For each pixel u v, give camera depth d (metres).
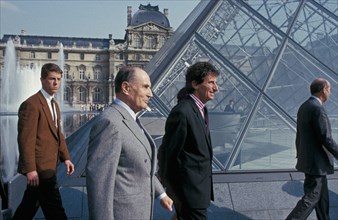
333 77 8.06
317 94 4.78
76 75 129.50
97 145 2.70
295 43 9.09
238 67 8.98
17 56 125.12
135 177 2.80
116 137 2.71
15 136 17.77
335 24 9.81
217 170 6.01
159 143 6.78
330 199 5.55
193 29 10.18
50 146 4.44
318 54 9.08
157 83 9.19
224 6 11.06
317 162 4.64
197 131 3.56
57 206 4.47
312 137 4.68
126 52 130.62
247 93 7.89
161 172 3.63
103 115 2.80
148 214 2.88
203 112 3.80
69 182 5.40
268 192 5.52
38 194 4.43
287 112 7.18
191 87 3.70
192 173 3.55
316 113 4.59
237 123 7.12
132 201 2.76
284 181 5.72
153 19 132.00
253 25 10.24
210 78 3.64
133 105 2.92
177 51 9.79
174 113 3.54
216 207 5.25
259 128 7.02
